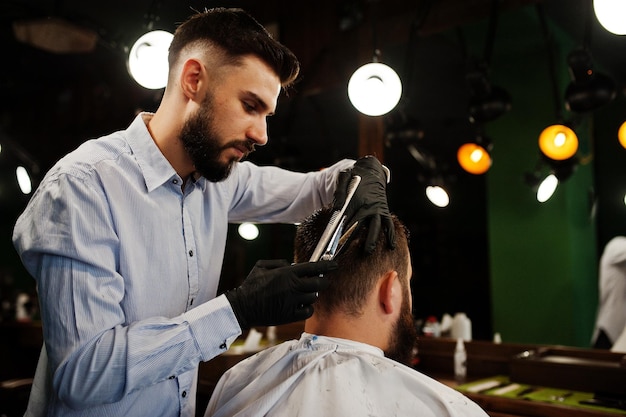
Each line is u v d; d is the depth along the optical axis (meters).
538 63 3.40
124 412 1.00
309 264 0.88
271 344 2.88
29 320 4.12
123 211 0.98
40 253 0.90
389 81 2.09
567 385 1.99
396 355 0.98
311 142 5.59
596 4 1.55
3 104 5.03
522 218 3.41
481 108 2.51
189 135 0.96
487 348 2.40
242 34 0.93
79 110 4.39
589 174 3.65
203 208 1.15
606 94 2.09
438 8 2.65
